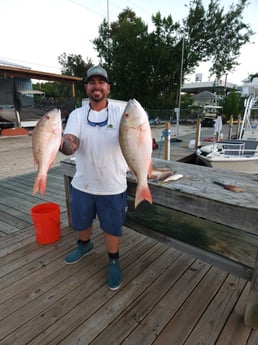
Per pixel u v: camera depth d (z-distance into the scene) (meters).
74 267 1.92
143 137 1.27
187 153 7.56
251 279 1.39
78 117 1.55
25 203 3.32
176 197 1.54
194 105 22.61
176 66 19.70
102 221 1.65
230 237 1.48
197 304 1.55
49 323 1.42
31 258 2.04
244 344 1.27
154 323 1.41
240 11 21.22
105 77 1.46
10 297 1.62
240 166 5.42
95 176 1.56
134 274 1.84
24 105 11.73
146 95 21.48
